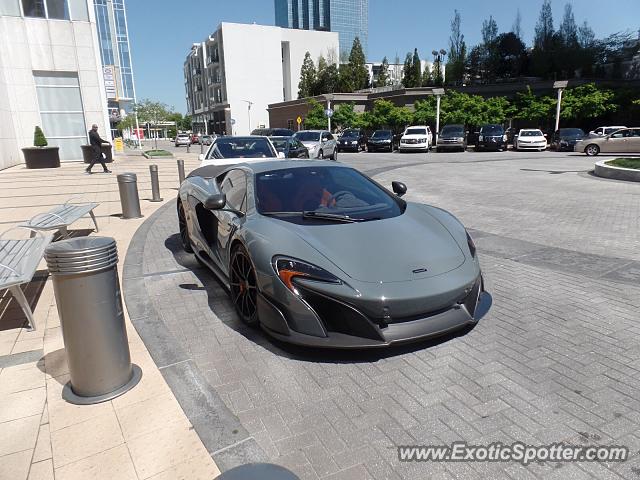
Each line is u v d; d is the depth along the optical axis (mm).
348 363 3184
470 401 2752
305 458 2299
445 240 3680
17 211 9273
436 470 2217
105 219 8367
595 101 32750
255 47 74875
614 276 4973
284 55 81688
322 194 4230
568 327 3736
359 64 68938
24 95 19688
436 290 3143
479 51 50562
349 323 3045
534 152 28391
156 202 10375
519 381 2955
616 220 7805
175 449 2371
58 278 2598
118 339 2818
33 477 2197
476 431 2490
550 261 5551
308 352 3334
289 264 3176
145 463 2277
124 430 2523
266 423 2570
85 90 20719
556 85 32656
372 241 3459
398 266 3225
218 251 4551
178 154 33344
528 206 9297
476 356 3270
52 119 20453
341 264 3170
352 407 2705
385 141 30656
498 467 2236
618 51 43312
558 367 3121
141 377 3031
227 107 75188
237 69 74188
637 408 2674
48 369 3197
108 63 84562
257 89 76125
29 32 19297
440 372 3064
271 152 9977
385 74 74500
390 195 4594
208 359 3273
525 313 4020
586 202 9641
